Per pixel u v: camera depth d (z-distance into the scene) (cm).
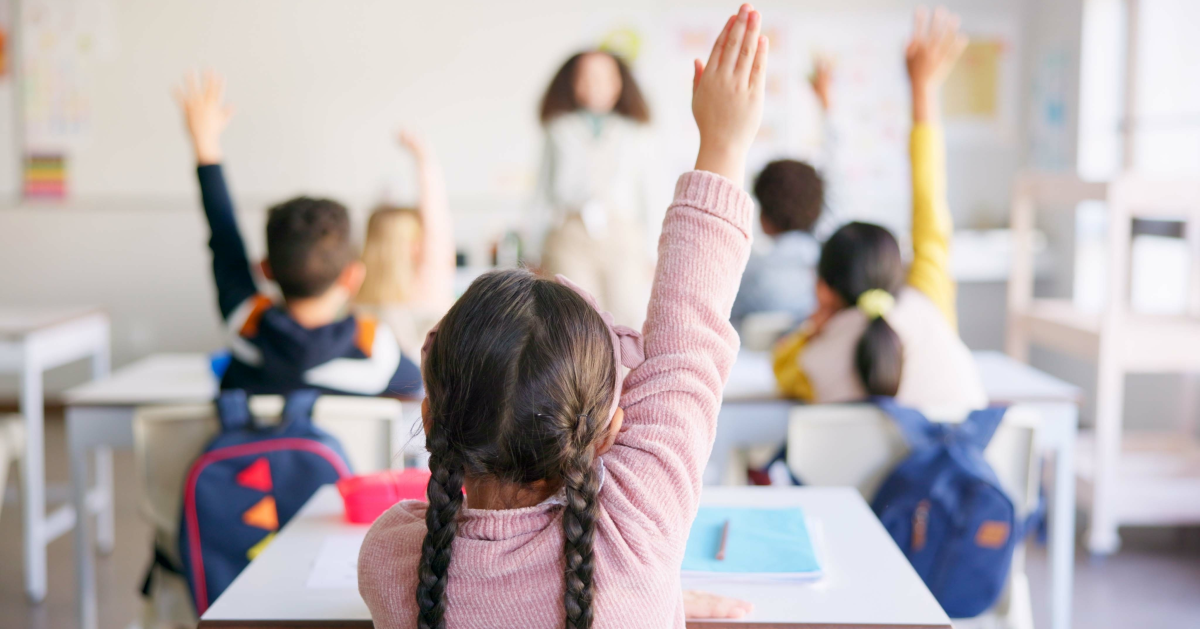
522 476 77
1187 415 345
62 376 483
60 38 461
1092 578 279
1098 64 408
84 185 471
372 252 289
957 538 167
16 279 478
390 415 179
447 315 79
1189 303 317
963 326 491
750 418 211
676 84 465
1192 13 349
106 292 480
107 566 292
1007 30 463
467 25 463
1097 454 292
